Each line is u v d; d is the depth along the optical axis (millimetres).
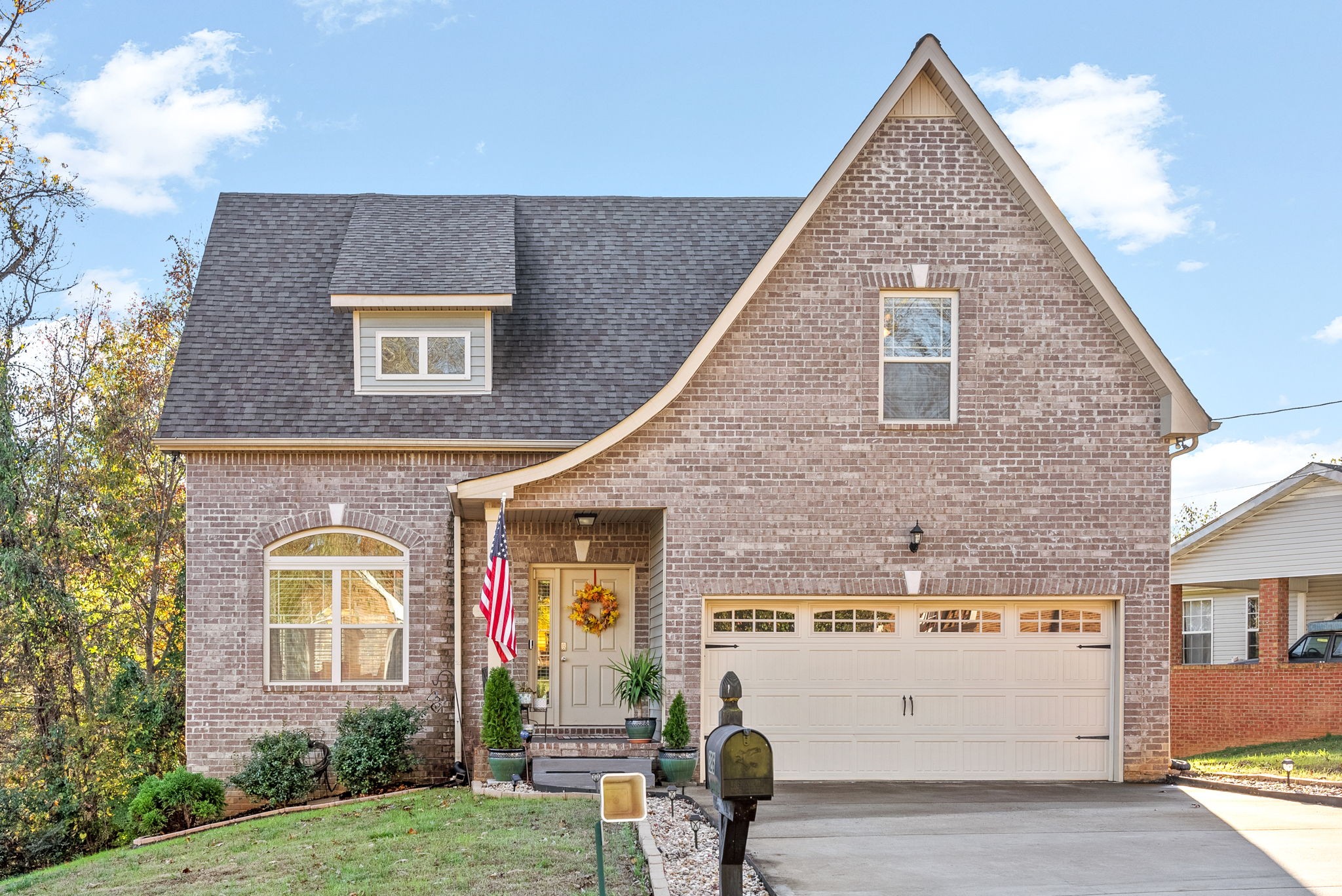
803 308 15812
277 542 17234
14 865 18141
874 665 15797
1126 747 15656
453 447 17203
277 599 17234
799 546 15602
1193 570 26062
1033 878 9742
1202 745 22391
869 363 15789
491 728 14992
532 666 17578
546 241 20328
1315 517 23000
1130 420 15898
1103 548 15773
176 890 10805
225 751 16828
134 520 25125
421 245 19031
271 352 18219
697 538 15539
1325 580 26031
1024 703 15852
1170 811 13094
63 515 23672
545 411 17688
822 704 15727
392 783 16547
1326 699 20469
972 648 15883
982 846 11055
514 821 12289
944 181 16016
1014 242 15992
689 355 16969
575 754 15414
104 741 19375
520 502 15438
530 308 19062
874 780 15641
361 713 16672
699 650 15422
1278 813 12906
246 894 10156
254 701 16922
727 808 7418
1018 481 15781
